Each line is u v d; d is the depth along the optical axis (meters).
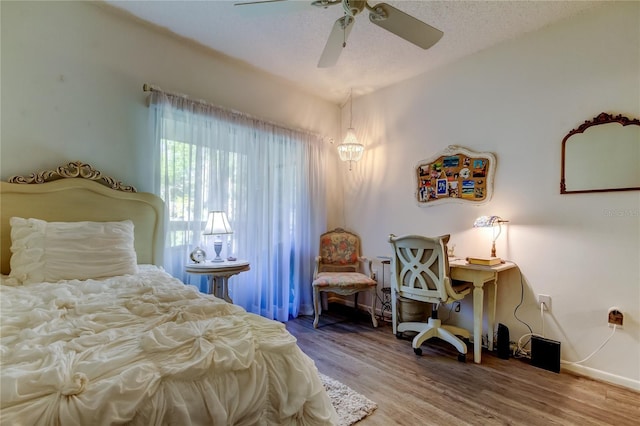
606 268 2.22
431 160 3.21
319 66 2.21
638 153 2.11
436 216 3.18
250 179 3.19
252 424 0.95
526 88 2.61
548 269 2.48
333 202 4.13
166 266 2.64
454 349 2.69
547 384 2.13
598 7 2.26
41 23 2.15
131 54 2.53
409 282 2.72
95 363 0.83
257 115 3.34
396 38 2.67
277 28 2.57
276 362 1.06
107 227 2.14
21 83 2.08
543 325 2.49
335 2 1.68
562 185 2.41
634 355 2.11
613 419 1.75
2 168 2.02
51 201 2.12
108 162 2.42
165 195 2.63
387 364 2.40
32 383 0.73
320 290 3.27
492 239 2.78
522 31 2.57
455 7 2.27
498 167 2.77
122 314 1.21
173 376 0.86
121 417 0.74
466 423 1.70
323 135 3.98
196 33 2.66
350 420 1.70
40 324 1.09
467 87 2.97
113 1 2.30
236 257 3.07
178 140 2.70
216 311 1.29
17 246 1.84
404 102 3.48
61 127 2.22
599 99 2.26
